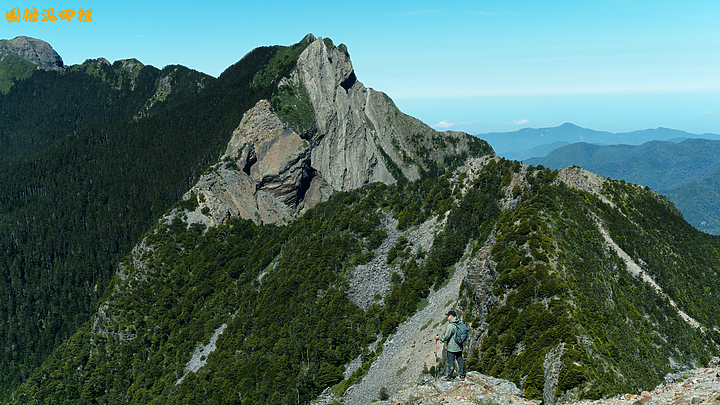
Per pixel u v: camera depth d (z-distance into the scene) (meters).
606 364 58.03
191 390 128.75
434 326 100.75
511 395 27.86
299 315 129.62
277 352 120.81
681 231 122.06
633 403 25.98
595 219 103.75
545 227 87.31
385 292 125.00
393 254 134.88
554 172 122.88
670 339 75.06
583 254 84.31
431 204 150.00
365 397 94.50
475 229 124.44
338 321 120.12
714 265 112.19
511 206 120.81
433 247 127.69
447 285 113.25
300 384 105.94
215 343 147.50
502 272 82.00
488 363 69.81
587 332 63.31
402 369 94.94
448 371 30.12
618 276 86.44
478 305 88.75
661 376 62.84
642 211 121.00
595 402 27.61
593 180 122.75
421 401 28.00
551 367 58.31
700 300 97.19
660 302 85.62
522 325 69.94
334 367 107.50
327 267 140.75
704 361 73.94
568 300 70.06
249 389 116.62
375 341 112.00
